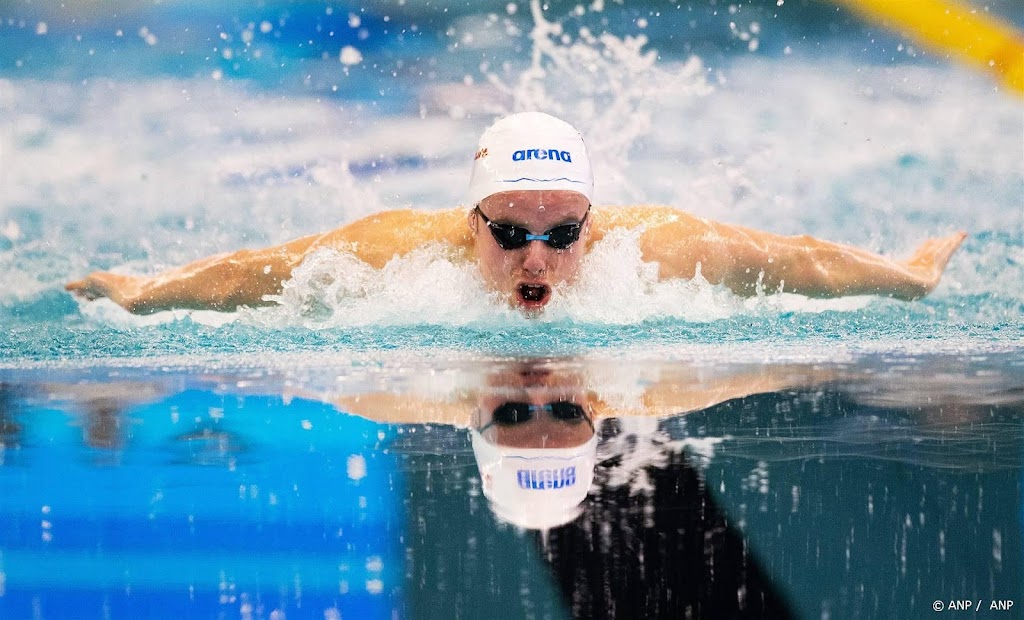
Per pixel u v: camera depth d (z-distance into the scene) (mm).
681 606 3389
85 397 6891
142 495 4641
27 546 4098
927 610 3412
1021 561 3762
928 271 13172
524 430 5609
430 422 5871
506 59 19578
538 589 3547
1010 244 14906
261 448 5379
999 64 19500
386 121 18344
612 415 5996
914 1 20516
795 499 4402
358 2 20688
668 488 4547
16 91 18312
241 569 3842
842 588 3506
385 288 11398
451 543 3947
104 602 3598
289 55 19656
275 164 17094
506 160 10805
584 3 20797
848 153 17562
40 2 19812
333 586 3613
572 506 4336
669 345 9281
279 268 11672
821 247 12531
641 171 17219
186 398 6785
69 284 12414
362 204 16422
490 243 10914
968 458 5043
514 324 10508
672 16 20531
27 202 15875
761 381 7180
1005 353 8695
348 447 5340
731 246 12117
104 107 18078
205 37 19875
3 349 9539
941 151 17578
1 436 5766
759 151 17656
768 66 19484
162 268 14500
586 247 11602
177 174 16844
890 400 6441
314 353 9023
